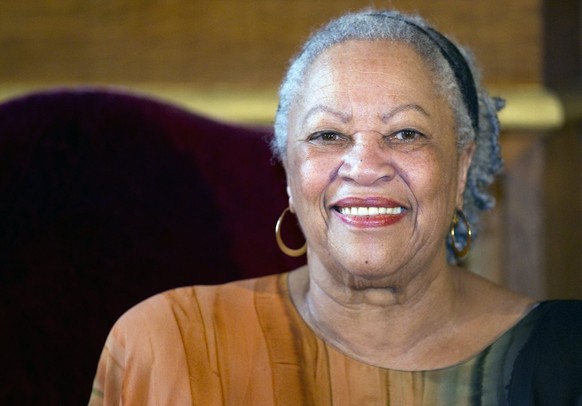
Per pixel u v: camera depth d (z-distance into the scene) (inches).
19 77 121.0
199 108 117.3
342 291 69.1
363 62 67.2
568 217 128.9
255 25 118.0
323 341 70.3
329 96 66.9
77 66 120.3
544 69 116.0
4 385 82.0
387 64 67.1
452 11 115.3
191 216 86.3
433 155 66.6
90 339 83.3
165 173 86.3
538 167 116.7
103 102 86.3
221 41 118.8
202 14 118.7
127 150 85.8
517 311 71.2
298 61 70.4
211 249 86.4
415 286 68.5
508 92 115.3
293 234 87.7
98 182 84.8
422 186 65.9
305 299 72.8
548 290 118.5
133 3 119.0
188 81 119.6
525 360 67.9
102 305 83.7
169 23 119.0
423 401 67.5
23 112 85.4
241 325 71.5
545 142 116.6
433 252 67.7
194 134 87.7
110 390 71.2
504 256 118.3
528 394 66.6
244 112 116.9
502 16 115.0
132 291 84.4
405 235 66.4
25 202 83.5
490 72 116.0
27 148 84.2
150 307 72.6
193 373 69.3
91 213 84.3
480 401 67.1
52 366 82.8
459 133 69.7
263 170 87.9
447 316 70.2
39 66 120.6
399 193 65.8
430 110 67.0
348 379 68.8
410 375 68.2
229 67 119.0
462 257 74.4
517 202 117.5
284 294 73.7
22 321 82.6
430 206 66.4
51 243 83.4
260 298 73.4
